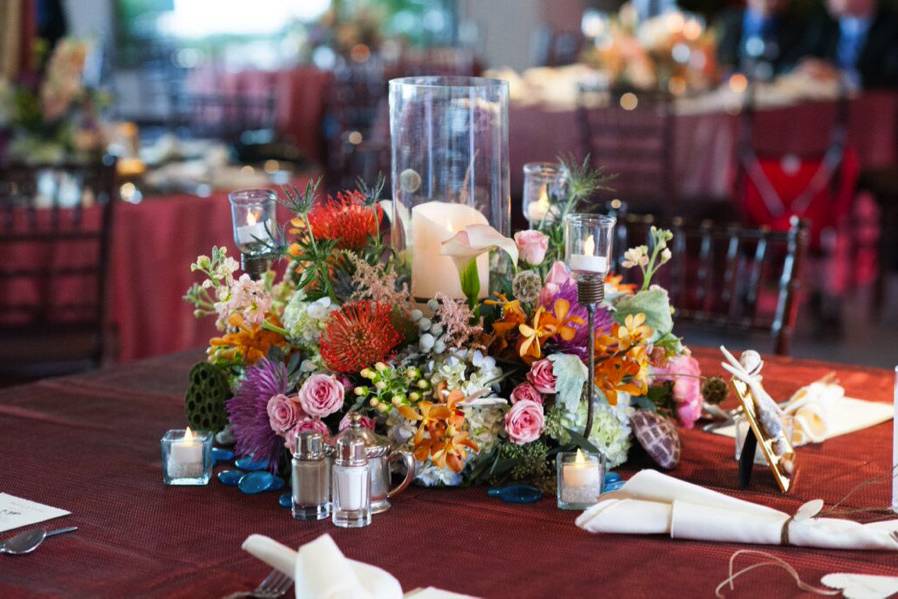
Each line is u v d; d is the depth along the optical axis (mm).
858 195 5555
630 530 1151
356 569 975
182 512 1245
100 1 9305
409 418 1261
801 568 1068
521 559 1103
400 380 1276
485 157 1433
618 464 1376
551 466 1318
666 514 1152
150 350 3303
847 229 5711
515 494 1279
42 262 3105
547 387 1288
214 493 1309
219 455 1431
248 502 1278
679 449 1386
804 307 5160
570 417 1308
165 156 3879
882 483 1328
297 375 1360
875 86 7199
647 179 5016
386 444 1240
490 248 1302
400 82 1423
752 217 4781
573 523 1203
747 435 1313
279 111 7207
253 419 1331
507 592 1026
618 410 1349
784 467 1317
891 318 5168
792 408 1475
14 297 3080
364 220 1423
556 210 1489
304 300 1402
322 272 1382
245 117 6047
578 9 9992
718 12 8578
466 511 1241
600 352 1322
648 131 4973
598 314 1332
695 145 4977
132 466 1406
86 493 1308
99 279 2867
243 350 1419
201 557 1114
